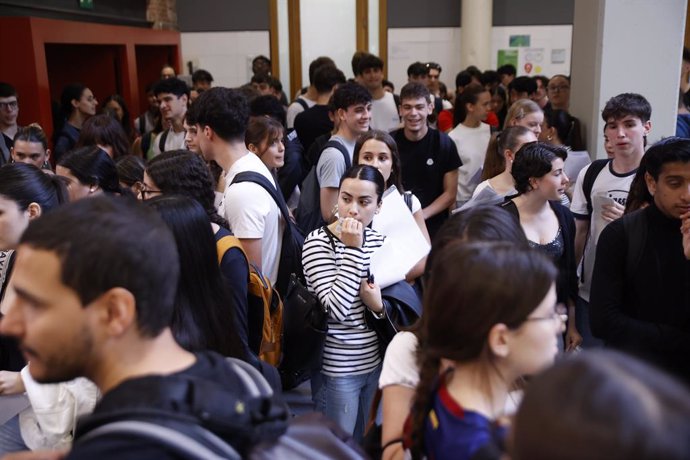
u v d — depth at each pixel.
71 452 0.83
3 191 2.05
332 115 4.04
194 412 0.86
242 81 9.81
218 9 9.59
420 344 1.42
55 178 2.32
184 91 4.89
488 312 1.05
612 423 0.57
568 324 2.70
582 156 3.55
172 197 1.70
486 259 1.08
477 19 9.34
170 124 4.96
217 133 2.66
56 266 0.90
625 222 2.04
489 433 1.00
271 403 0.94
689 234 1.82
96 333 0.92
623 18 3.59
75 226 0.92
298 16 9.63
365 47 9.77
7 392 1.87
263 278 2.35
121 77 6.85
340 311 2.25
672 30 3.60
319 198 3.59
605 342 2.10
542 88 6.59
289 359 2.40
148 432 0.81
